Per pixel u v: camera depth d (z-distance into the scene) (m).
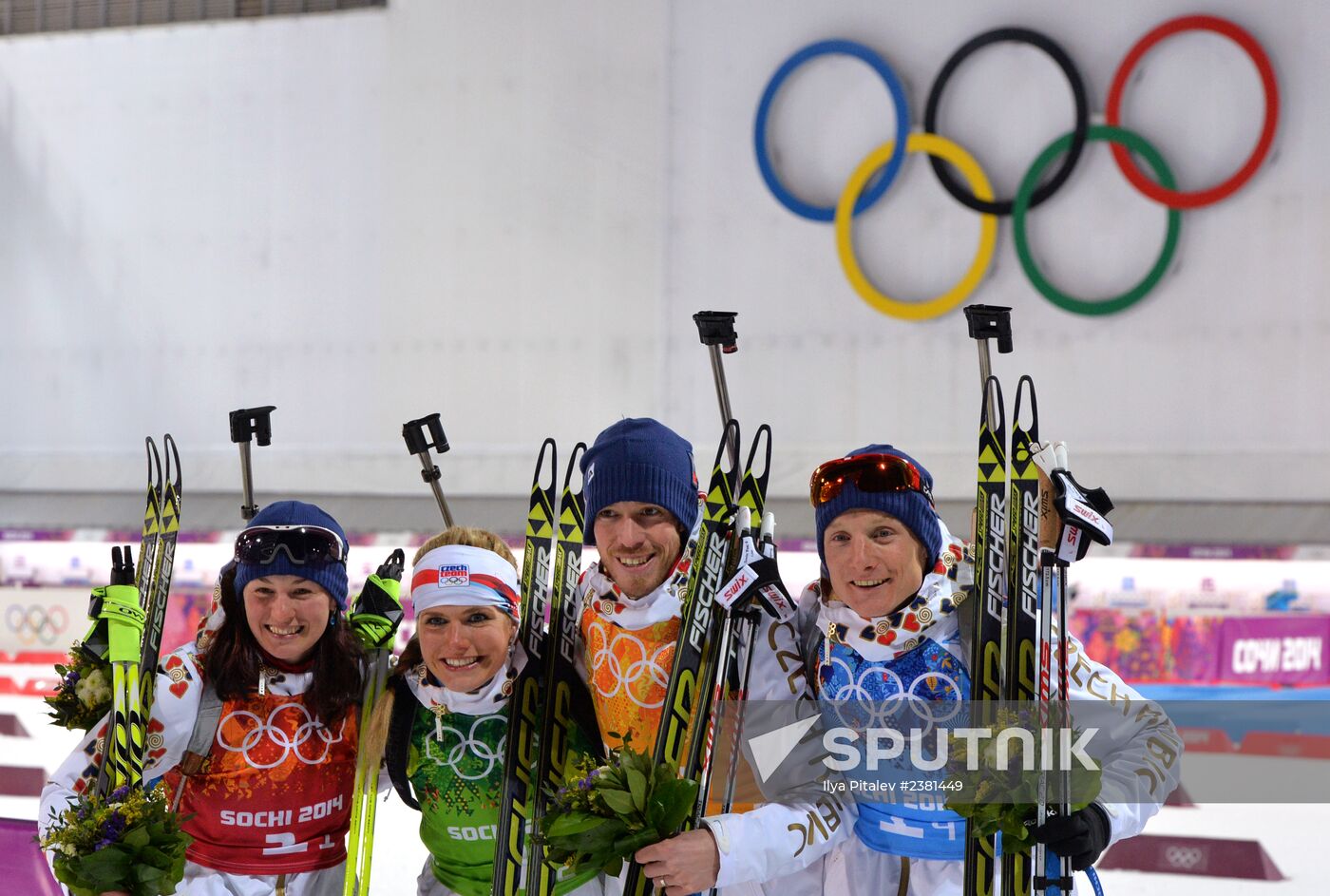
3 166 34.22
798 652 8.43
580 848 7.42
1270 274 25.70
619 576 8.50
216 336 32.81
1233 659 24.73
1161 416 26.34
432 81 31.20
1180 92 26.27
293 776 8.79
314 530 8.73
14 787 20.91
